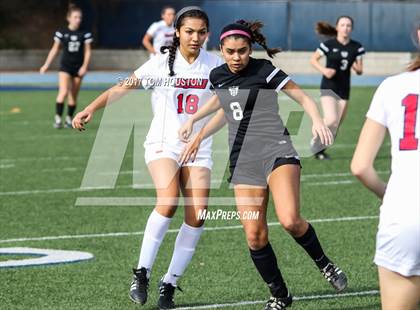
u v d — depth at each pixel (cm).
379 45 13475
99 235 3344
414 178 1559
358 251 3048
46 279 2702
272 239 3259
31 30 15412
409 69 1620
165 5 14362
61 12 15800
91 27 14612
